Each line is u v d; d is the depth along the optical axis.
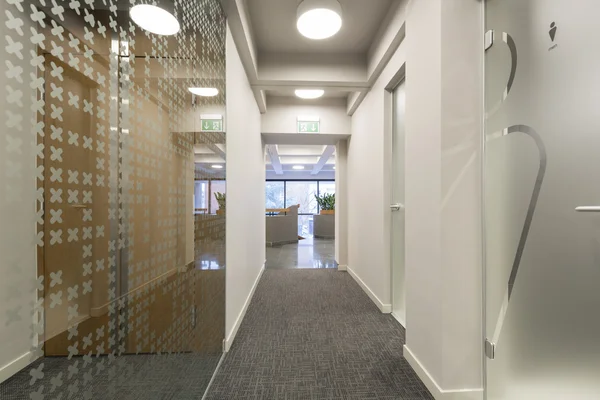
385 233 2.71
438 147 1.46
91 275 0.74
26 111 0.56
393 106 2.69
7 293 0.56
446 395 1.42
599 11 0.91
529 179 1.17
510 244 1.27
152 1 0.99
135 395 0.94
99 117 0.75
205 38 1.53
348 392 1.54
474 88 1.44
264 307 2.82
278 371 1.73
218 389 1.57
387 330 2.30
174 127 1.20
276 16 2.39
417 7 1.69
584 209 0.95
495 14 1.35
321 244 7.33
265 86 3.05
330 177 11.88
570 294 1.01
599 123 0.91
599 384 0.92
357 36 2.71
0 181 0.53
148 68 0.98
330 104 4.11
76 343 0.69
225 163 1.93
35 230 0.59
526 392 1.19
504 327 1.30
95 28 0.72
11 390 0.61
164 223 1.13
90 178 0.73
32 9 0.56
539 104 1.13
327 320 2.49
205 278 1.58
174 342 1.22
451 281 1.43
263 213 4.41
